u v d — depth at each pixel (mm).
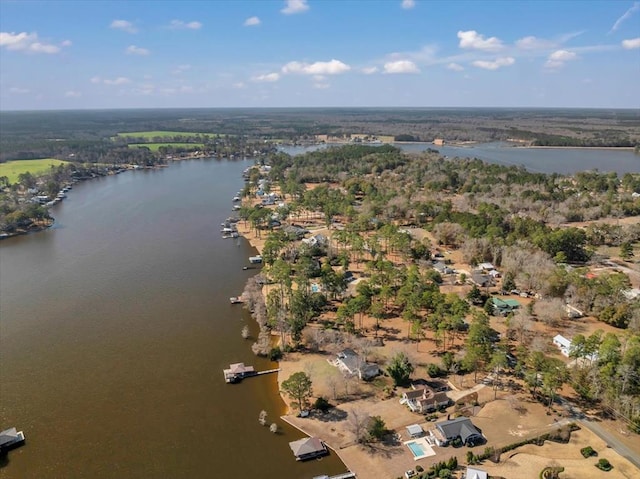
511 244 186625
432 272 163375
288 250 196375
